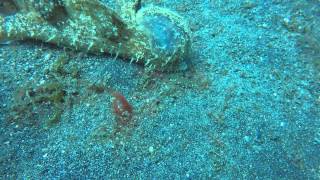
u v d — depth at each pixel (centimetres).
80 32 25
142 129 23
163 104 24
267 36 31
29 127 22
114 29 25
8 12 26
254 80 27
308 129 24
